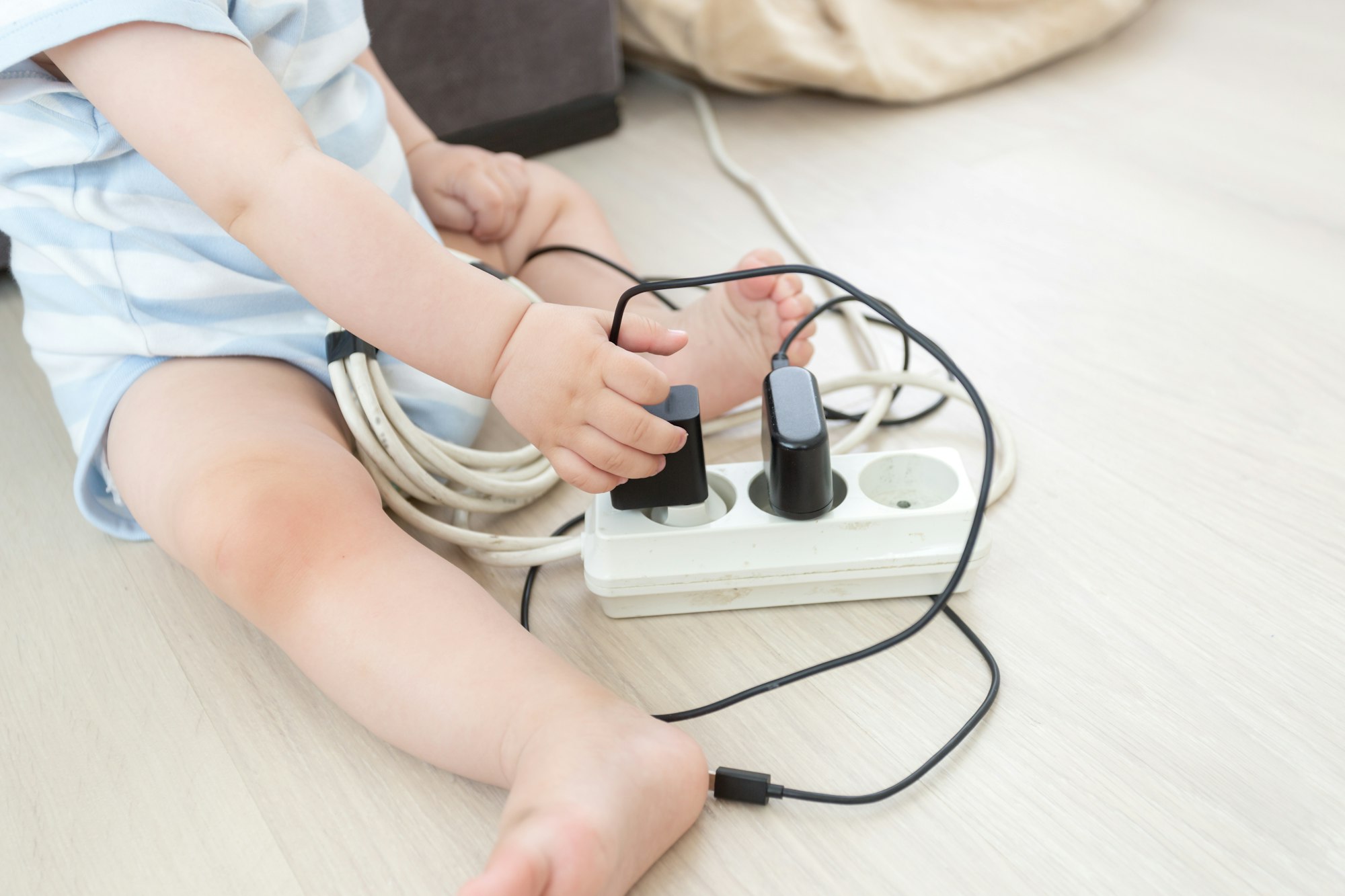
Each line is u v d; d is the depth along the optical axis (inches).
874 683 25.8
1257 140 51.4
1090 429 33.9
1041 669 26.0
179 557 26.6
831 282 27.7
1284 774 23.2
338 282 24.4
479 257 40.1
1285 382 35.7
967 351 37.9
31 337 31.6
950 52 58.2
